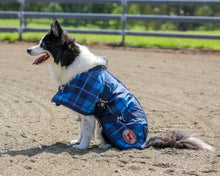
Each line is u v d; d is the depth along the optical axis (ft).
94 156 16.49
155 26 82.74
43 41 18.17
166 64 39.78
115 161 15.88
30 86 30.53
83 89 17.26
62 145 18.24
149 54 45.37
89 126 18.02
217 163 15.52
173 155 16.47
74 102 17.22
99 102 17.29
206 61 41.60
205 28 80.94
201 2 49.52
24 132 19.92
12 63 39.34
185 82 32.53
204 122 22.17
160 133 20.21
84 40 52.37
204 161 15.80
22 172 14.61
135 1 51.49
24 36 57.67
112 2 52.31
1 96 27.17
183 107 25.40
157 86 31.04
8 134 19.43
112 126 17.38
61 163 15.67
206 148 17.13
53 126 21.25
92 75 17.52
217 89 30.35
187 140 17.38
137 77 33.88
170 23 81.92
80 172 14.74
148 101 26.71
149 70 36.78
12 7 108.58
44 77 33.91
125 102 17.70
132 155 16.42
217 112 24.26
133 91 29.30
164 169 14.94
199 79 33.60
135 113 17.78
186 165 15.33
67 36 18.03
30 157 16.24
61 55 17.74
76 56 17.71
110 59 41.55
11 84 30.99
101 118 17.67
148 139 17.87
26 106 24.97
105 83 17.53
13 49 47.42
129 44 51.60
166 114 23.79
